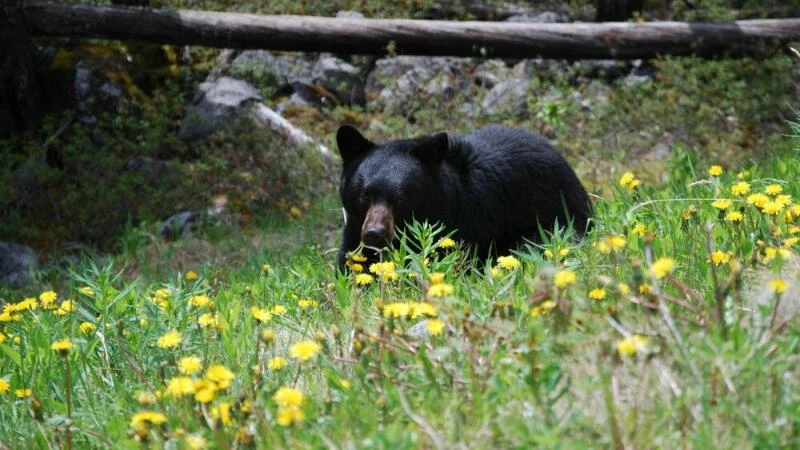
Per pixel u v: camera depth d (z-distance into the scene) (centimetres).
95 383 704
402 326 603
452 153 1075
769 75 1889
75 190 1811
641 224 920
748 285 644
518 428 433
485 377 495
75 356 742
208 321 689
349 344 662
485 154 1095
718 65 1875
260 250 1516
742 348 455
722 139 1720
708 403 449
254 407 509
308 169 1784
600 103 1870
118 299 787
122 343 732
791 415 432
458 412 465
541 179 1108
